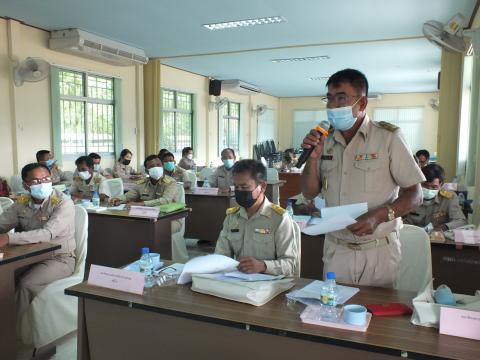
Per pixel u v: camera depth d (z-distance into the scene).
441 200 3.08
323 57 7.96
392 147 1.55
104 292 1.59
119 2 4.88
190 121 9.92
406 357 1.12
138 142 8.06
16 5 4.98
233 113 12.17
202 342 1.42
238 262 1.77
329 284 1.47
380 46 7.01
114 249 3.69
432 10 5.12
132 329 1.54
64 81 6.46
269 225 1.96
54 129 6.20
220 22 5.69
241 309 1.41
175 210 3.72
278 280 1.60
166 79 8.82
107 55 6.56
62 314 2.49
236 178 1.91
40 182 2.56
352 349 1.20
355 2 4.86
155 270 1.85
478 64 5.25
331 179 1.66
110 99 7.43
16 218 2.69
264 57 8.00
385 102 13.85
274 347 1.30
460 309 1.21
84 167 4.68
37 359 2.41
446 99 6.54
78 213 2.74
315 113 14.79
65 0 4.80
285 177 8.05
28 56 5.77
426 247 1.99
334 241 1.69
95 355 1.63
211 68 9.21
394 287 1.66
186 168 8.16
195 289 1.59
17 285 2.45
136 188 4.36
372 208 1.57
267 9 5.13
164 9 5.14
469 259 2.61
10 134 5.61
